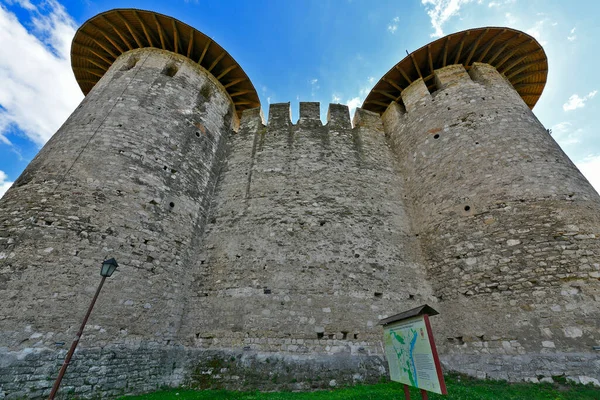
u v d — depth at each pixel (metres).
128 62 12.09
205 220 10.31
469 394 5.68
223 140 12.92
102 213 7.59
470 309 7.66
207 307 8.36
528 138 9.33
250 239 9.61
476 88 11.41
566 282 6.67
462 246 8.51
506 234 7.83
